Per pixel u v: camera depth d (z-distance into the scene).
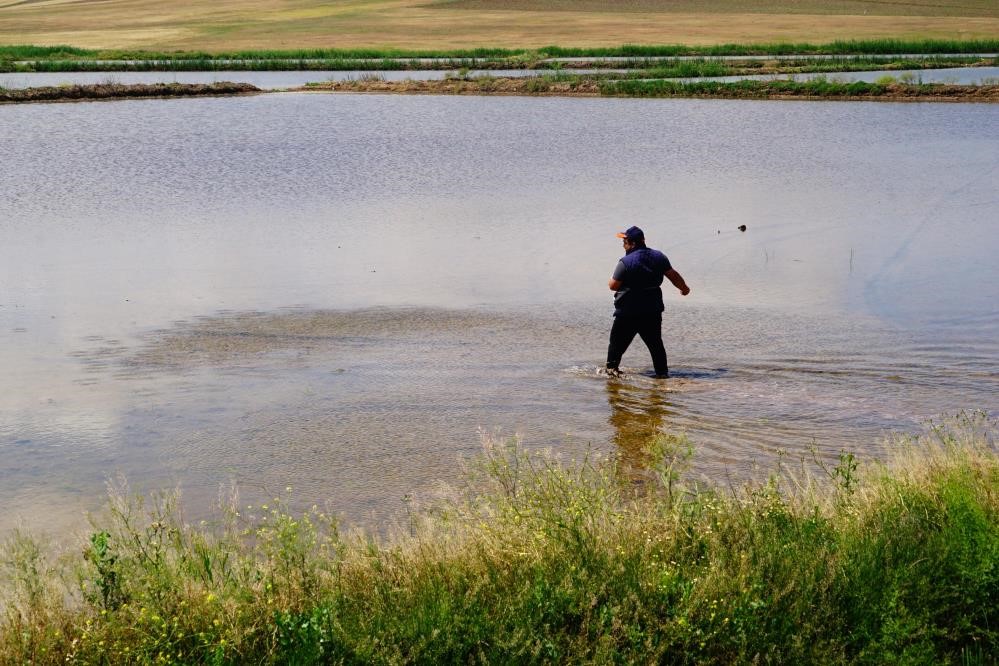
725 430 8.67
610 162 28.52
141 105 45.81
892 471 6.80
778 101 45.84
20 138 34.31
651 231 19.39
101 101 47.75
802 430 8.63
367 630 4.69
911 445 7.64
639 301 10.35
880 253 17.16
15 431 9.02
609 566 5.18
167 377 10.74
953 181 24.47
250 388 10.29
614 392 9.95
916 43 72.31
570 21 113.31
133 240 19.12
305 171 27.28
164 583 5.05
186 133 35.62
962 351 11.34
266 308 14.09
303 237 19.33
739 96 47.72
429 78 58.56
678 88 48.97
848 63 62.28
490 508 6.41
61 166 28.25
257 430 8.93
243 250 18.22
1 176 26.62
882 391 9.81
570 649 4.57
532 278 15.96
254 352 11.78
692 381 10.31
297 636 4.56
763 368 10.80
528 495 6.30
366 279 15.95
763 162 28.11
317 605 4.93
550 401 9.68
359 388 10.24
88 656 4.57
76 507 7.27
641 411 9.29
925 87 45.38
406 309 14.01
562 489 6.30
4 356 11.66
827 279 15.42
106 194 24.12
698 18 115.56
